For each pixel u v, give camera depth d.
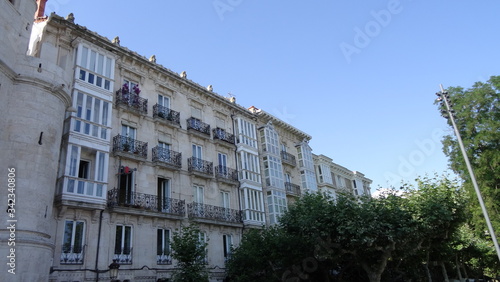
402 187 26.45
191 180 24.48
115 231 18.75
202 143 26.88
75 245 16.92
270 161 32.66
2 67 13.46
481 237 31.88
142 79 24.08
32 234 12.89
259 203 29.16
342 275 25.78
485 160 29.36
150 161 22.19
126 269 18.56
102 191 18.34
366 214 19.02
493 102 30.25
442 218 20.42
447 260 28.70
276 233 22.84
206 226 24.17
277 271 22.75
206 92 28.69
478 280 36.12
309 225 19.59
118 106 21.39
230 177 27.78
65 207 16.61
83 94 19.08
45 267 13.08
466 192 27.30
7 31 13.93
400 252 20.86
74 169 17.47
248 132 31.45
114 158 20.22
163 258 20.72
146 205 20.56
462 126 31.80
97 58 20.59
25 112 13.98
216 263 23.78
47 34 19.19
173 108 25.70
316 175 41.94
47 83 14.78
